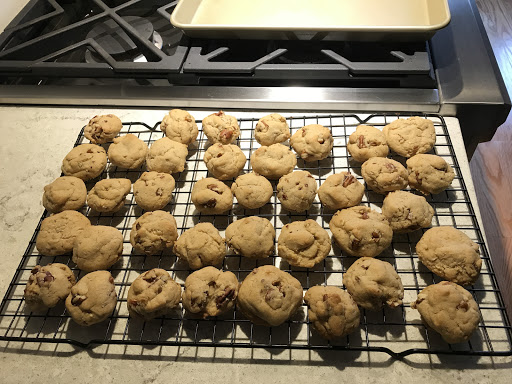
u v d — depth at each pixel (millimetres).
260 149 1204
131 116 1408
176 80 1400
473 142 1410
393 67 1274
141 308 923
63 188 1171
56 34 1528
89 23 1551
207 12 1517
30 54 1578
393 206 1050
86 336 976
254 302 904
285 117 1345
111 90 1420
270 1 1530
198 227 1060
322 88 1347
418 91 1303
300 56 1459
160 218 1082
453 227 1062
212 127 1266
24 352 959
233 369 904
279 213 1162
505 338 905
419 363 888
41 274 990
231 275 984
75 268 1094
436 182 1100
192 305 929
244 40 1477
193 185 1217
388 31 1244
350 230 1014
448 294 881
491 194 1793
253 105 1357
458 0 1526
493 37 2057
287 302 914
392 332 936
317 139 1189
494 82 1284
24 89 1465
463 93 1269
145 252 1057
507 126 1937
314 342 936
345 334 900
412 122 1213
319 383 874
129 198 1228
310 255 1004
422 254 996
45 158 1337
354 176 1145
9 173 1311
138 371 912
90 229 1075
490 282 988
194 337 955
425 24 1389
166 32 1636
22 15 1668
